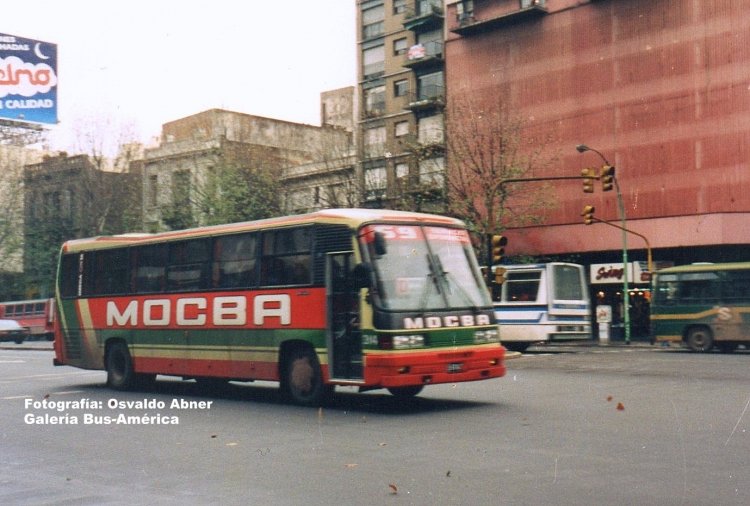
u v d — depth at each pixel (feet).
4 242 185.57
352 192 141.49
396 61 170.81
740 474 24.67
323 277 43.70
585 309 101.91
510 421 36.73
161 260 54.39
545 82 142.61
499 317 100.99
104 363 58.49
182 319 52.24
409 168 139.33
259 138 198.18
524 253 144.77
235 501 22.63
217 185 149.07
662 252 131.95
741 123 121.49
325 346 43.39
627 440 30.99
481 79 151.74
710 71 124.57
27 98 189.16
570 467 26.05
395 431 34.78
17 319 189.26
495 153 131.34
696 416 37.35
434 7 160.15
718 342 94.43
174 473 26.99
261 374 46.98
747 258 124.67
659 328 98.68
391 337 39.83
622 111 133.69
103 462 29.43
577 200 138.82
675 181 127.75
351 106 204.44
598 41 136.56
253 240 48.19
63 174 180.96
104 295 58.54
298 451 30.55
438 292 42.29
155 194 173.17
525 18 145.48
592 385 53.26
